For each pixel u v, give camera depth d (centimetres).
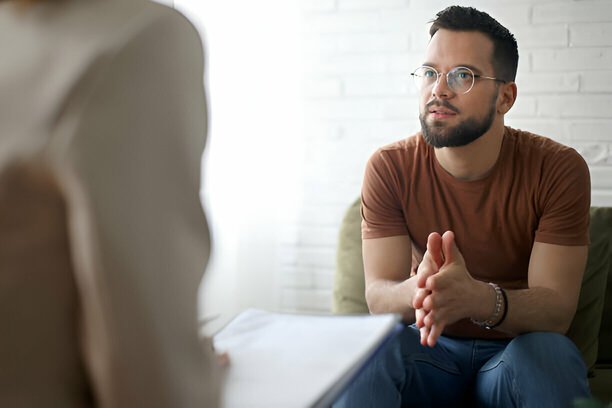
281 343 89
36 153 51
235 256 261
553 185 167
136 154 52
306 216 260
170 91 55
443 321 151
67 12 57
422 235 179
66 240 52
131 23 55
